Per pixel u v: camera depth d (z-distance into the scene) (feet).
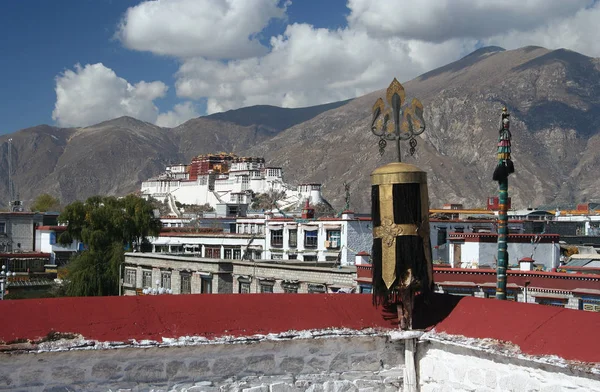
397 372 30.01
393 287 29.68
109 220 203.92
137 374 25.77
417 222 30.04
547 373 24.66
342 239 171.53
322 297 30.81
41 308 25.75
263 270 128.06
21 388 23.91
